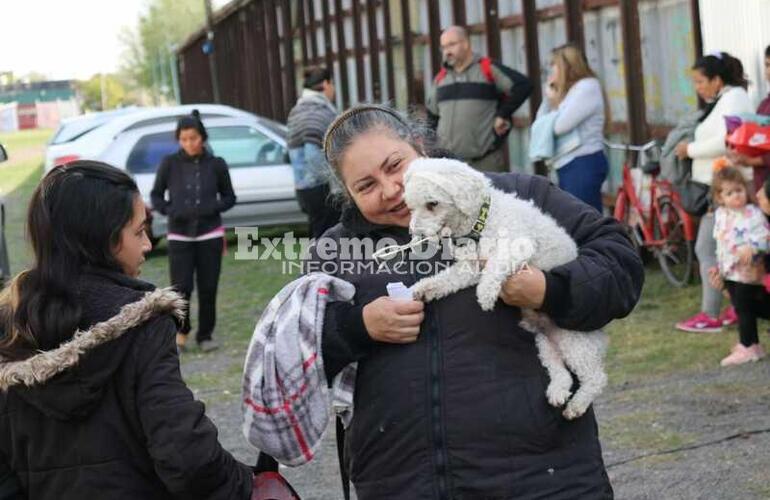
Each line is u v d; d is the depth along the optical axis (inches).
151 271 551.8
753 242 263.7
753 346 270.5
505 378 109.9
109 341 104.0
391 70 692.7
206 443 105.2
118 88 3513.8
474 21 554.3
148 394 104.4
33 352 104.6
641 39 408.2
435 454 108.8
